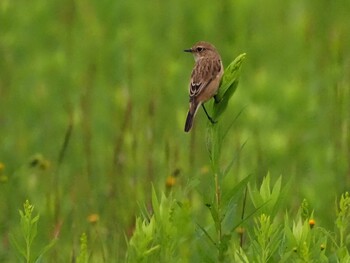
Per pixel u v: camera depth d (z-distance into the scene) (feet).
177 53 70.13
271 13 74.54
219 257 32.99
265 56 69.05
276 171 52.49
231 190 32.89
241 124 58.13
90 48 69.36
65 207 47.93
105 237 43.09
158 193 45.47
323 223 44.65
